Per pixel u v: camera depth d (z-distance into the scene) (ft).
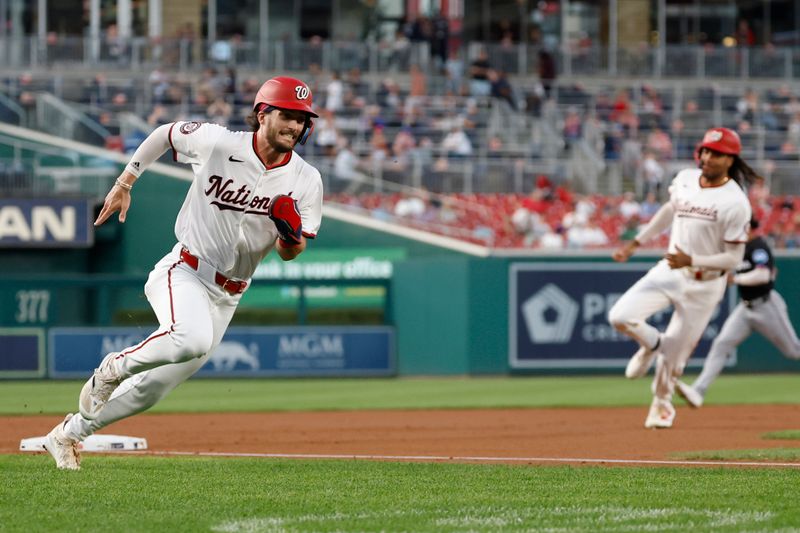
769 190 312.29
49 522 72.08
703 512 76.38
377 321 260.83
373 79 362.94
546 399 191.42
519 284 245.86
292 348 244.83
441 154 311.06
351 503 79.87
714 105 354.95
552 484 88.99
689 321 132.98
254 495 82.89
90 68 355.36
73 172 279.28
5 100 283.38
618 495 83.56
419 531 69.97
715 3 414.00
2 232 274.77
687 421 150.82
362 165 291.58
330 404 183.73
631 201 297.12
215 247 86.38
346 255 275.39
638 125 339.36
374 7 399.24
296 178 86.07
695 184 128.57
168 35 385.70
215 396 200.34
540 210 291.79
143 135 287.28
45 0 376.68
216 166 84.53
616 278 245.86
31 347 236.84
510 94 337.93
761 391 204.95
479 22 407.85
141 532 69.26
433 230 280.10
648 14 412.57
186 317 84.84
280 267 273.13
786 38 417.49
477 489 86.43
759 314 157.07
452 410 172.96
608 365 246.06
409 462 104.68
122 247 282.97
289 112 82.58
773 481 90.27
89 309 258.16
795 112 348.79
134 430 141.28
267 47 361.71
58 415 159.94
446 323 248.32
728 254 127.85
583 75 382.42
